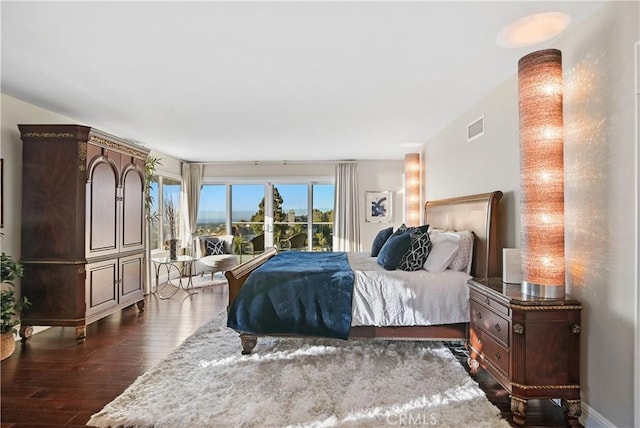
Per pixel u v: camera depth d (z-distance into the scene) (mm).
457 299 2863
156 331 3648
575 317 1987
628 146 1744
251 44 2299
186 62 2566
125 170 4082
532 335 1976
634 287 1715
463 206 3523
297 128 4566
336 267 3354
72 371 2699
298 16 1974
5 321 2873
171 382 2459
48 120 3740
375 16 1978
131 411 2102
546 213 2051
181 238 7172
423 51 2404
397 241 3227
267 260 4246
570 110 2143
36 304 3365
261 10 1911
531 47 2346
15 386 2461
